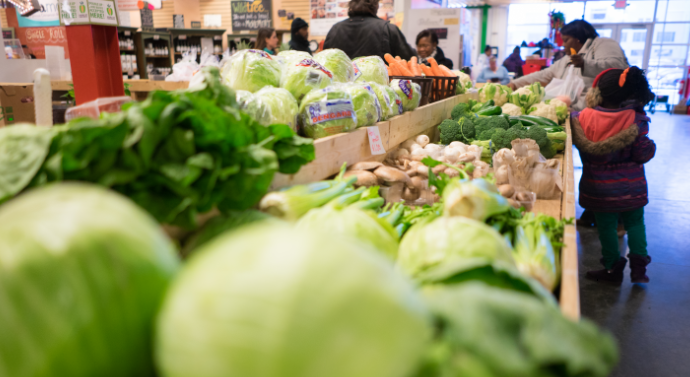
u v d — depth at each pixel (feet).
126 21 25.81
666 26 50.06
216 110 3.24
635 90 10.06
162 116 3.06
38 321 1.54
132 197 3.00
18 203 1.85
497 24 55.57
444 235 3.10
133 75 26.40
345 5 29.55
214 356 1.45
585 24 16.20
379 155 7.16
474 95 14.90
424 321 1.67
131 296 1.70
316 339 1.41
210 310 1.49
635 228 10.84
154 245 1.88
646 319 9.54
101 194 1.92
